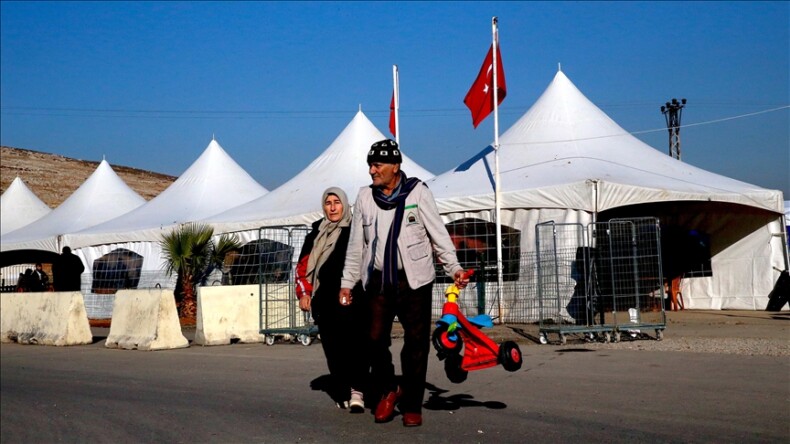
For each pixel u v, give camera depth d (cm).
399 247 585
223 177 2536
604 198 1549
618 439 551
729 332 1244
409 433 592
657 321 1420
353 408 677
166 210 2378
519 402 692
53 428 717
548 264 1487
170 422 702
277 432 627
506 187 1634
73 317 1488
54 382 1005
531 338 1218
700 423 588
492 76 1619
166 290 1329
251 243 1956
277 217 1922
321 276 674
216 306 1347
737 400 665
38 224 2686
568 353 1015
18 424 744
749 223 1778
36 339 1516
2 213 3300
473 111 1645
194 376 975
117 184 2847
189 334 1622
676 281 1839
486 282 1575
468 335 593
